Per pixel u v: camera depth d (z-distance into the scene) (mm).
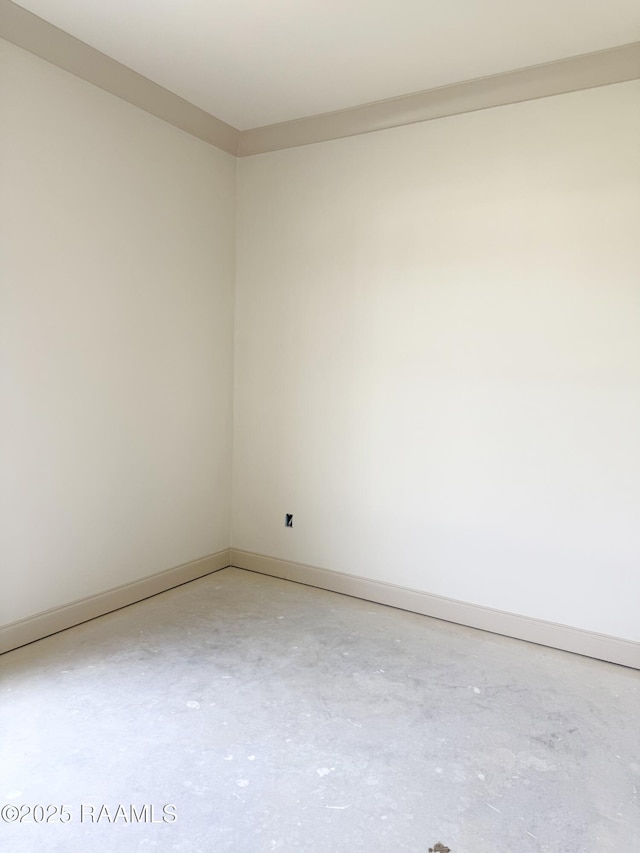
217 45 2814
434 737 2227
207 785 1921
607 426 2852
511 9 2473
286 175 3775
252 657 2807
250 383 4008
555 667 2811
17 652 2762
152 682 2545
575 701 2512
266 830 1742
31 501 2814
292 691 2518
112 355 3170
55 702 2363
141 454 3396
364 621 3279
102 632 3012
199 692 2480
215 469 3979
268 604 3471
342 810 1834
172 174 3467
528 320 3025
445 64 2936
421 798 1900
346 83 3164
